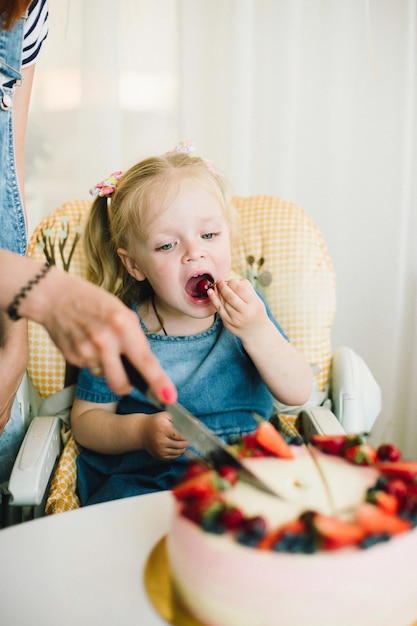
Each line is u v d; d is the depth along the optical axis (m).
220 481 0.58
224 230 1.14
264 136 1.62
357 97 1.62
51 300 0.58
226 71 1.57
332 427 1.08
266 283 1.26
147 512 0.72
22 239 1.07
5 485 1.08
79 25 1.48
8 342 0.96
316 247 1.27
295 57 1.57
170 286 1.12
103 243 1.26
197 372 1.17
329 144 1.65
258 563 0.51
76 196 1.56
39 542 0.67
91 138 1.53
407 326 1.75
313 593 0.51
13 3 0.85
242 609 0.52
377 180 1.66
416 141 1.63
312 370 1.23
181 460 1.11
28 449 1.00
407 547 0.54
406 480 0.60
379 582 0.52
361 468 0.63
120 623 0.55
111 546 0.66
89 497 1.14
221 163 1.62
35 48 1.02
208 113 1.60
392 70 1.60
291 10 1.54
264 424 0.66
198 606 0.55
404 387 1.78
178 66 1.57
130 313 0.57
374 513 0.54
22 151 1.07
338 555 0.51
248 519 0.53
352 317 1.75
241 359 1.19
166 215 1.11
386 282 1.71
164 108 1.59
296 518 0.55
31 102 1.51
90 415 1.15
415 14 1.56
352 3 1.57
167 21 1.55
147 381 0.56
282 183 1.63
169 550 0.61
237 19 1.51
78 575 0.62
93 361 0.57
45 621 0.55
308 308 1.24
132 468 1.13
